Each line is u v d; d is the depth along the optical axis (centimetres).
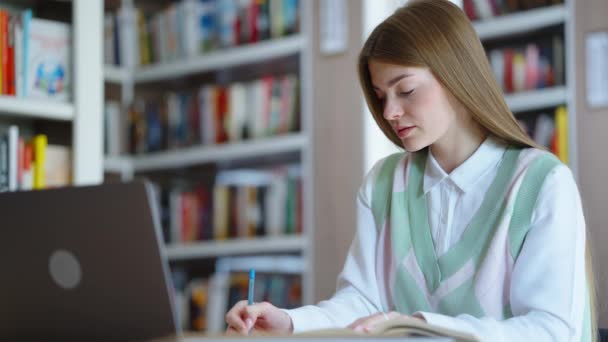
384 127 172
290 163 411
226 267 423
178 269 434
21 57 259
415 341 105
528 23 335
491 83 159
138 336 110
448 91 158
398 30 156
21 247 118
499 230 154
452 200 164
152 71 428
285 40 378
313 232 365
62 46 269
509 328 135
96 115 271
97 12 274
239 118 400
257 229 392
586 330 154
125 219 110
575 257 149
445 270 159
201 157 405
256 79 422
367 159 348
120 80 433
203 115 411
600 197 308
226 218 404
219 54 402
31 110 256
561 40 336
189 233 418
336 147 359
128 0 439
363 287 171
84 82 269
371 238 175
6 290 120
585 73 315
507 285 154
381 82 158
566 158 326
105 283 112
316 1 368
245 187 399
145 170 436
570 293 145
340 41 358
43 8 280
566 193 152
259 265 412
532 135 343
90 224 112
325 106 363
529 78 341
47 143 274
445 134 165
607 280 300
